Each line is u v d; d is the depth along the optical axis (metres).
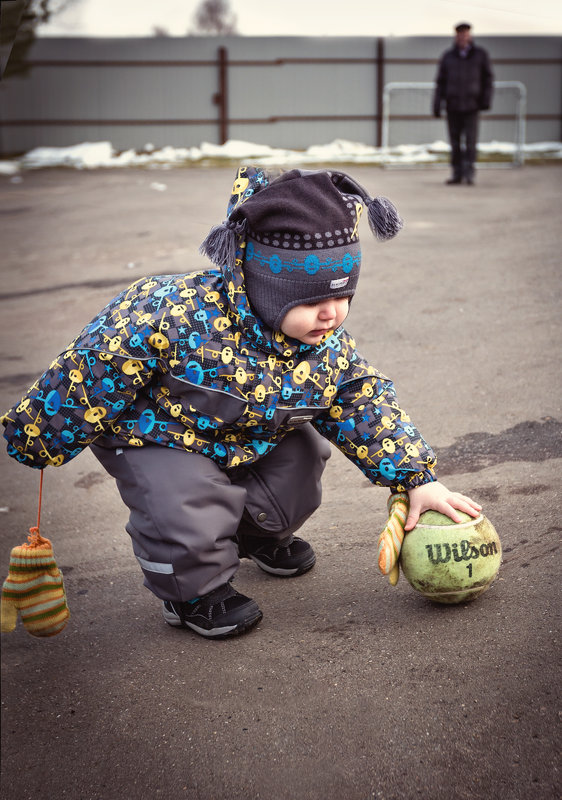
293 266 2.10
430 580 2.31
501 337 4.79
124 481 2.35
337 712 2.01
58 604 2.31
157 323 2.21
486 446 3.44
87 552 2.91
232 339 2.24
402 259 6.96
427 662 2.15
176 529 2.26
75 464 3.69
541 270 6.25
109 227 9.07
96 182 13.34
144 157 17.98
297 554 2.65
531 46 18.23
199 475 2.28
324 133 18.75
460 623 2.30
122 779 1.88
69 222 9.52
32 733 2.05
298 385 2.29
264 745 1.93
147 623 2.48
